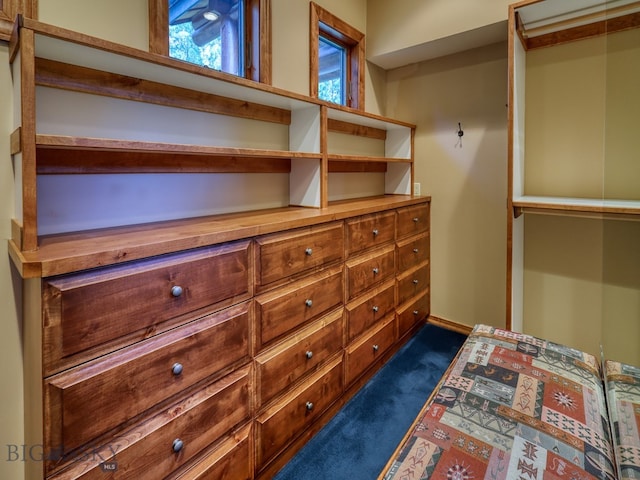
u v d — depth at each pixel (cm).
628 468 84
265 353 142
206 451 119
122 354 96
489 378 119
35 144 92
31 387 100
